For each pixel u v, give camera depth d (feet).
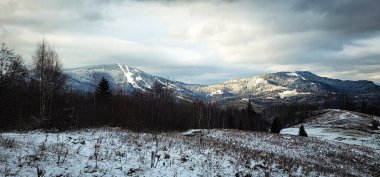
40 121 126.62
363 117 359.46
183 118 266.36
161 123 233.14
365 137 257.75
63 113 154.81
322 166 103.09
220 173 58.70
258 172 65.98
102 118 185.26
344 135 262.47
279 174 69.05
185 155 66.59
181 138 97.30
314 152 135.74
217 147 87.04
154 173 50.39
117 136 84.28
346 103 563.89
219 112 356.59
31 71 148.15
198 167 59.77
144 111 234.17
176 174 51.80
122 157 57.62
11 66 125.18
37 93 157.69
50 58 153.38
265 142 142.51
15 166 41.86
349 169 113.60
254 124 335.47
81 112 176.96
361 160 136.46
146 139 81.51
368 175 108.58
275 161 84.64
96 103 208.64
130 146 68.69
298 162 98.12
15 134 75.00
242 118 336.49
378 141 238.89
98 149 61.31
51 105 156.87
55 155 51.83
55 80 158.51
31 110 146.00
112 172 47.09
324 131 287.89
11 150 49.80
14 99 131.34
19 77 136.67
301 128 207.41
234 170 63.00
